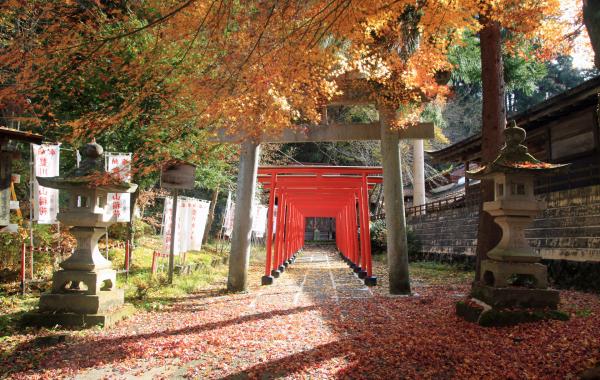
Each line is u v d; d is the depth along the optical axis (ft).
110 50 17.47
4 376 15.69
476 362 15.66
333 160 99.25
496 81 27.84
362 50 19.16
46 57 16.75
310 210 90.79
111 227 49.32
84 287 27.20
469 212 54.90
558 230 35.91
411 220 77.87
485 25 24.72
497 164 20.90
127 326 22.86
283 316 24.67
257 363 16.56
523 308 20.43
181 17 16.19
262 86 16.30
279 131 20.06
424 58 25.03
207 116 19.56
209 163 48.65
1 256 32.45
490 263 21.90
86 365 16.79
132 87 24.54
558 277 35.55
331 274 49.85
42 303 22.63
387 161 34.22
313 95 20.33
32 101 31.73
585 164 38.14
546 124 43.91
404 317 23.89
